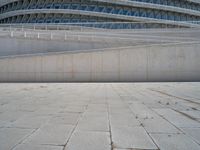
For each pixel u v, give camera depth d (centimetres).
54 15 4794
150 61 1897
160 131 346
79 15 4694
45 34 2259
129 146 277
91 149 266
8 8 5656
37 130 349
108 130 350
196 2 5562
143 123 398
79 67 1897
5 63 1895
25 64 1894
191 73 1883
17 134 327
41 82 1877
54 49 2108
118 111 519
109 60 1905
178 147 273
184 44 1900
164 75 1886
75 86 1390
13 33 2205
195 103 649
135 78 1891
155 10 5025
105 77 1895
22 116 458
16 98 773
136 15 4844
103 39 2239
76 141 296
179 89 1131
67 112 505
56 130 349
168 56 1895
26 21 5072
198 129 357
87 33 2486
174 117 450
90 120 421
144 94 898
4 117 448
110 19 4778
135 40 2250
